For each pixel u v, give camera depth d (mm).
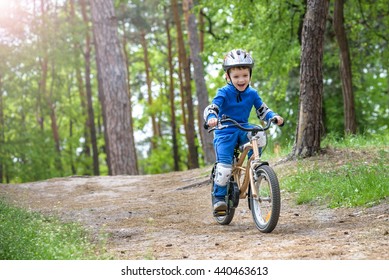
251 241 6656
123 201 11977
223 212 7938
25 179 30688
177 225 8609
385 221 7262
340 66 18516
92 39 35969
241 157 7641
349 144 13609
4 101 32156
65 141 38844
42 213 10336
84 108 36938
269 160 13836
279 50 20297
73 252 6094
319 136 12562
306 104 12555
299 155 12555
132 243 7219
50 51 29344
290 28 19938
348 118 18359
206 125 7410
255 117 31406
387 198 8500
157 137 40281
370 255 5520
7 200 12250
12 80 29609
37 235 7105
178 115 43188
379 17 21344
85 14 32906
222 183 7762
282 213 8891
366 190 9023
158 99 39938
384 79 26922
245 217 8898
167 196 12398
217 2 20672
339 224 7508
